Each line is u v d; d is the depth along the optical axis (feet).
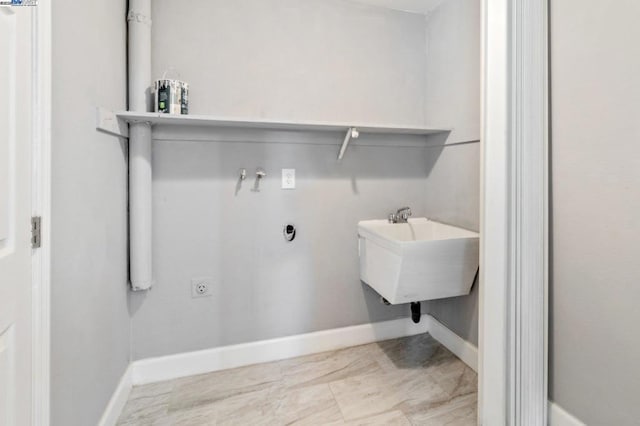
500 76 3.82
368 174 6.77
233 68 5.75
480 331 4.18
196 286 5.78
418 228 6.76
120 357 4.89
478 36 5.63
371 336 6.91
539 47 3.83
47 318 2.88
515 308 3.81
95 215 3.95
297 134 6.24
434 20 6.72
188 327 5.77
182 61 5.49
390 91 6.79
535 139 3.85
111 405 4.48
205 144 5.72
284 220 6.26
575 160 3.63
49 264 2.90
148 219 5.21
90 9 3.76
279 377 5.69
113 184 4.56
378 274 5.78
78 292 3.52
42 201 2.81
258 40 5.88
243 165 5.96
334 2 6.33
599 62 3.35
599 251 3.42
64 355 3.24
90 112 3.80
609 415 3.37
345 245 6.69
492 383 3.97
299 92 6.15
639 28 3.01
